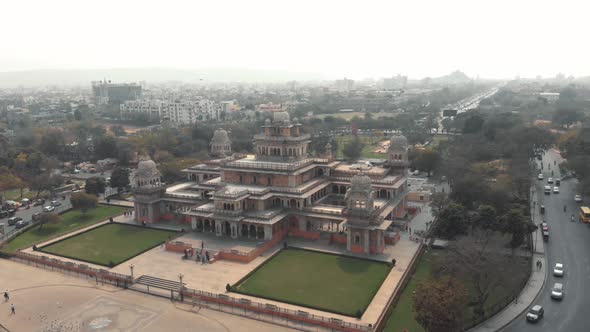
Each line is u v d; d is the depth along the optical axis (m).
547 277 102.31
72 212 162.75
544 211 149.75
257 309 90.38
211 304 94.19
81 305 95.00
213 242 124.69
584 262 109.88
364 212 116.38
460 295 76.00
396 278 103.12
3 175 182.50
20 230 142.62
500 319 84.75
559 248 118.81
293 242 128.50
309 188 139.12
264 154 148.62
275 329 84.31
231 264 112.56
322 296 94.94
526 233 112.12
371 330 80.31
